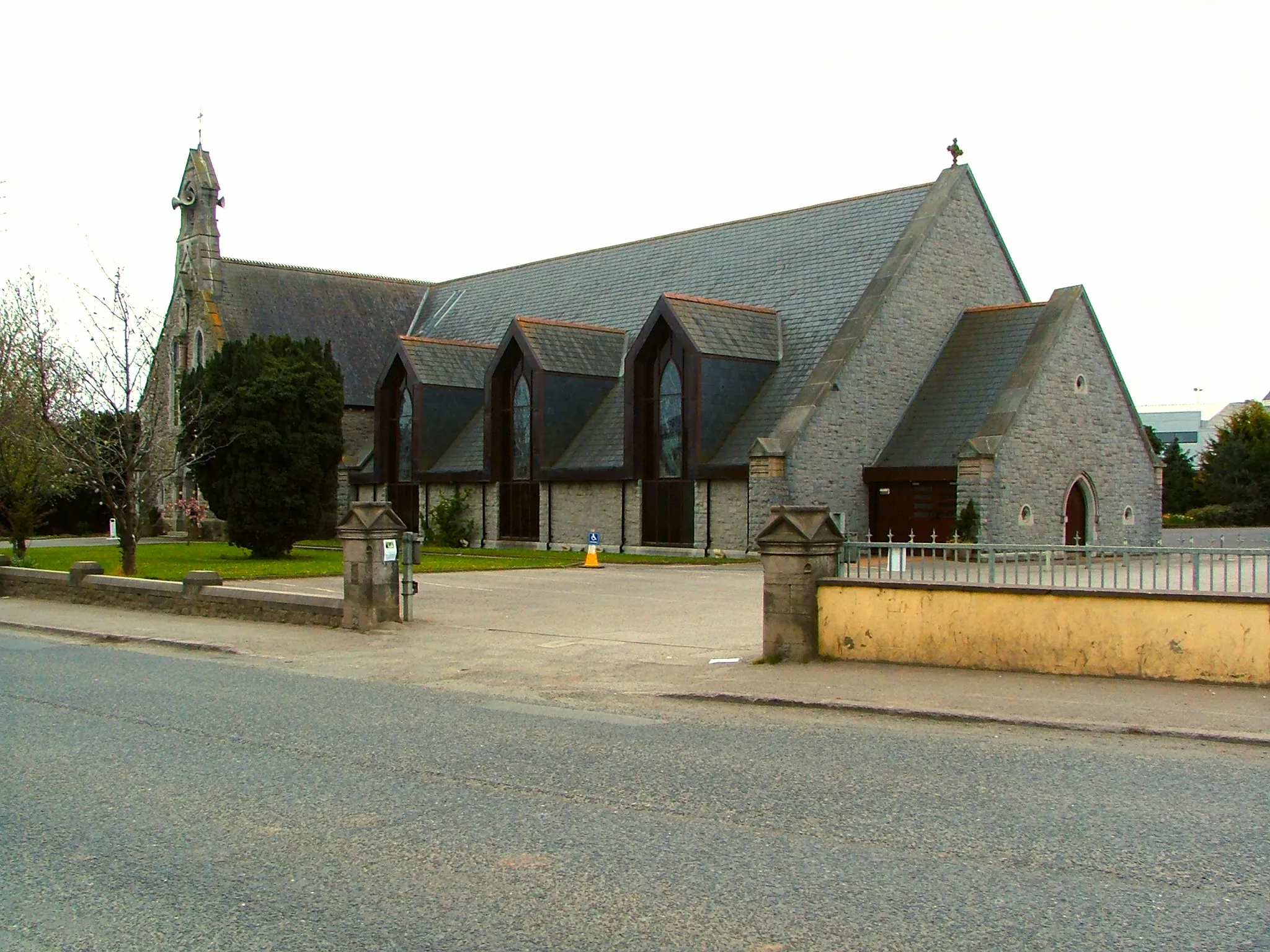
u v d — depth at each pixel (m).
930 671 14.41
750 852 7.63
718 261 43.72
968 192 39.16
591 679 15.09
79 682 15.28
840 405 35.00
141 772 10.06
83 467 31.06
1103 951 6.00
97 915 6.68
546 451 40.66
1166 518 65.81
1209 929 6.27
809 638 15.28
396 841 7.98
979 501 32.38
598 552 38.44
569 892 6.93
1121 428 37.38
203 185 53.12
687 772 9.84
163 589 23.12
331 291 56.06
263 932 6.39
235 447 34.38
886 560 15.20
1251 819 8.29
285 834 8.19
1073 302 35.50
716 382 36.34
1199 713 11.74
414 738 11.38
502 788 9.37
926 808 8.64
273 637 19.27
